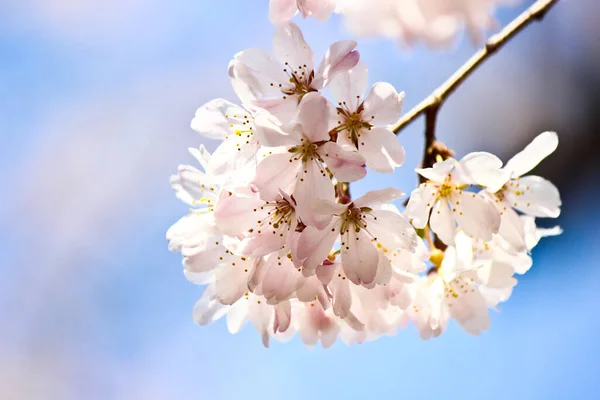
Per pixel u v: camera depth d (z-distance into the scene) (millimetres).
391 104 545
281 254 546
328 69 542
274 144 535
